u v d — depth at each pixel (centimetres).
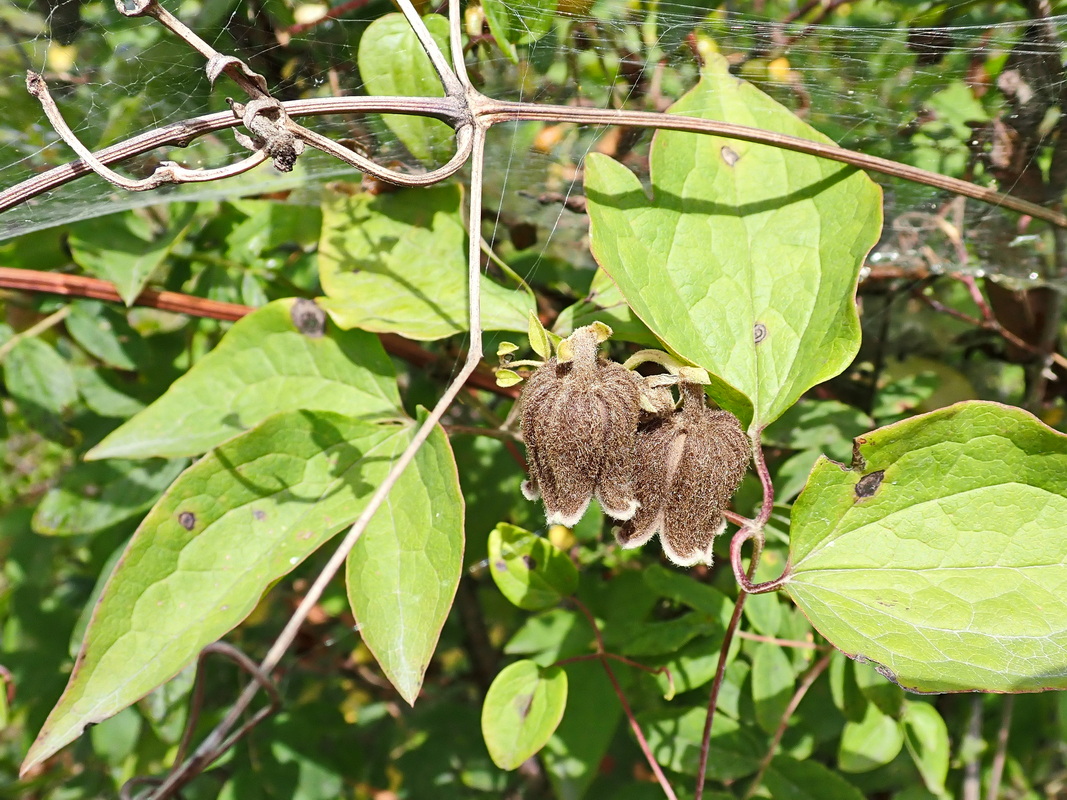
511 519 17
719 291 12
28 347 17
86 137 17
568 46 15
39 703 20
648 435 10
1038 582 10
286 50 16
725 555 15
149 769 20
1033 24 15
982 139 16
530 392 10
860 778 17
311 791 19
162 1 15
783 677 14
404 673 11
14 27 16
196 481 12
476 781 21
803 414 16
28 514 21
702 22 15
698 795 12
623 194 12
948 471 10
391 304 14
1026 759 18
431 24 14
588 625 15
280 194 17
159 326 19
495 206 17
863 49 16
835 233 12
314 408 14
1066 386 18
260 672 10
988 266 18
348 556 11
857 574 10
